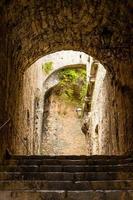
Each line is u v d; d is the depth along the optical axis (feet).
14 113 31.04
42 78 67.46
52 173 17.28
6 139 26.53
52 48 37.19
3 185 15.57
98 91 50.52
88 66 60.49
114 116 36.88
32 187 15.49
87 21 31.01
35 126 55.47
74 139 77.25
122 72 32.81
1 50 24.13
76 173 17.24
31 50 34.65
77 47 37.29
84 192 14.24
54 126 76.84
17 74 32.68
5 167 18.92
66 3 28.12
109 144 40.57
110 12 28.12
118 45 31.60
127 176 17.19
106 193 14.21
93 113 57.47
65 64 70.59
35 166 18.93
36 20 29.71
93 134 57.47
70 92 77.15
